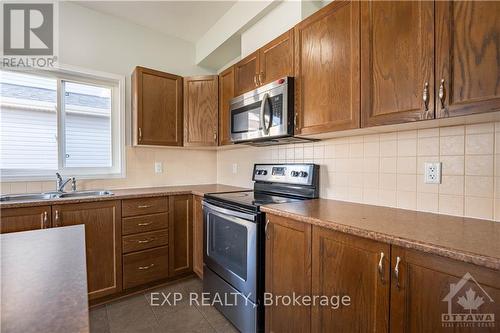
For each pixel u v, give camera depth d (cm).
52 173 233
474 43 97
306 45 167
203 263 222
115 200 210
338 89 148
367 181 166
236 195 214
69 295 59
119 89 262
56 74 236
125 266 216
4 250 88
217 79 262
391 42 123
